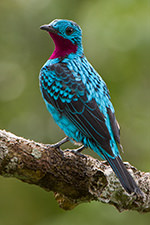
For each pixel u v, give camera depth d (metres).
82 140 10.11
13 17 17.52
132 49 14.59
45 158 8.61
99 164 9.27
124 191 9.25
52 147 8.85
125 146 15.20
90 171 9.06
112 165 9.28
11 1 17.69
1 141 8.24
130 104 15.34
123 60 14.82
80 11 15.72
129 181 8.84
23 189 14.98
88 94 10.23
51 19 16.64
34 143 8.64
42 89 11.00
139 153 15.11
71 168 8.90
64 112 10.39
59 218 13.81
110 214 13.43
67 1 16.36
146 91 15.33
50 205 14.77
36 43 17.16
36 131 16.02
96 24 14.58
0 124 15.91
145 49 14.52
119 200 9.34
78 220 13.40
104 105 10.16
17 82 16.94
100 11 14.66
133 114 15.34
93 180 9.11
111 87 15.03
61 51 11.23
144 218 13.51
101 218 13.36
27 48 17.23
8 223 14.66
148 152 14.99
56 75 10.74
